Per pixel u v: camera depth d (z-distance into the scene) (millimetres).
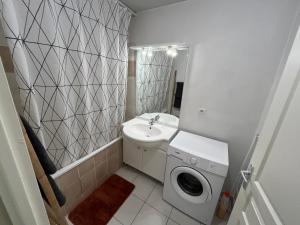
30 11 892
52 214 658
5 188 303
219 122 1554
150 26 1685
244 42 1268
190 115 1700
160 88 1825
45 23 959
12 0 808
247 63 1299
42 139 1059
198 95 1596
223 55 1376
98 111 1552
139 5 1562
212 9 1329
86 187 1615
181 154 1349
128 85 2035
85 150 1513
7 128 289
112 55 1555
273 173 596
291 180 492
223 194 1502
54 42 1018
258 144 777
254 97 1338
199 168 1275
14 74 917
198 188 1451
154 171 1808
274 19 1134
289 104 583
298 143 486
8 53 883
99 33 1338
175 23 1531
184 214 1525
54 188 781
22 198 330
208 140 1563
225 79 1421
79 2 1141
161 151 1659
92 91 1431
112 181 1890
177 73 1661
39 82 1019
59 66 1079
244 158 1510
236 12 1243
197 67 1525
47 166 723
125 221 1437
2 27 825
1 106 279
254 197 700
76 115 1340
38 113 1014
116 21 1491
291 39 1093
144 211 1538
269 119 712
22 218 342
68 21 1095
